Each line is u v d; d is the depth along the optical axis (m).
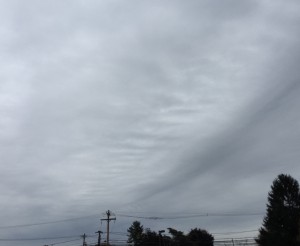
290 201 76.75
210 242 92.69
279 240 72.19
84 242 78.00
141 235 99.31
